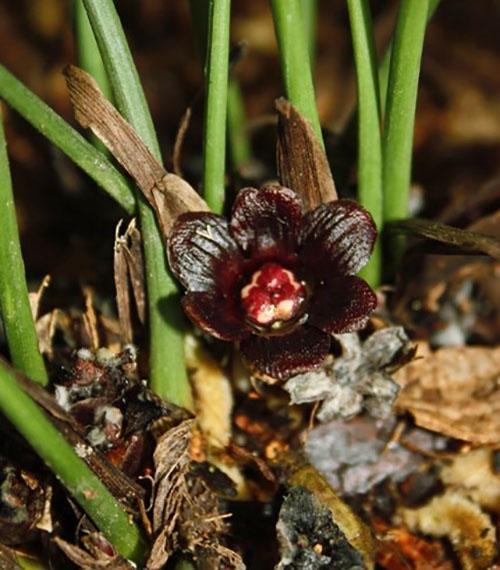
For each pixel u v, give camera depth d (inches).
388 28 11.6
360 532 7.1
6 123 10.5
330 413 7.3
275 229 7.0
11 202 6.6
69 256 9.1
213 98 6.8
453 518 7.3
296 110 6.9
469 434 7.5
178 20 12.4
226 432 7.4
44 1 12.2
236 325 6.9
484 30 12.1
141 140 6.8
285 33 6.8
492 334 8.0
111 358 6.9
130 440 6.9
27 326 6.7
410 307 7.9
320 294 6.9
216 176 7.0
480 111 11.2
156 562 6.7
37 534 6.9
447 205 8.9
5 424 6.8
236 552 7.0
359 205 6.9
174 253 6.9
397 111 7.2
